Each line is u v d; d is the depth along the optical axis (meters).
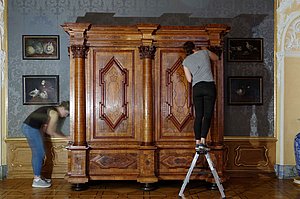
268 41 6.26
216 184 5.19
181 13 6.25
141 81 5.36
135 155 5.30
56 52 6.19
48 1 6.19
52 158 6.11
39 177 5.48
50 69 6.19
